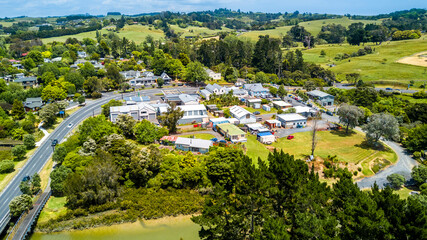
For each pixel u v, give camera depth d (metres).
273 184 46.53
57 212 55.53
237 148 73.19
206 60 199.50
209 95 125.56
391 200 39.78
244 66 190.12
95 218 54.81
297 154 78.94
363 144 86.62
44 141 84.69
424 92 135.00
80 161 65.56
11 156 75.06
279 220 39.12
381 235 34.94
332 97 128.00
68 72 146.12
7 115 99.69
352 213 38.19
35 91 121.31
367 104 123.62
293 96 140.12
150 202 58.97
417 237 32.88
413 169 67.50
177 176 63.06
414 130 86.31
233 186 62.31
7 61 168.38
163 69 168.25
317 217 41.44
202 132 91.62
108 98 128.12
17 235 47.00
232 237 44.22
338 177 68.75
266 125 100.50
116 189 60.56
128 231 52.59
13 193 59.78
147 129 81.62
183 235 51.59
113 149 67.06
